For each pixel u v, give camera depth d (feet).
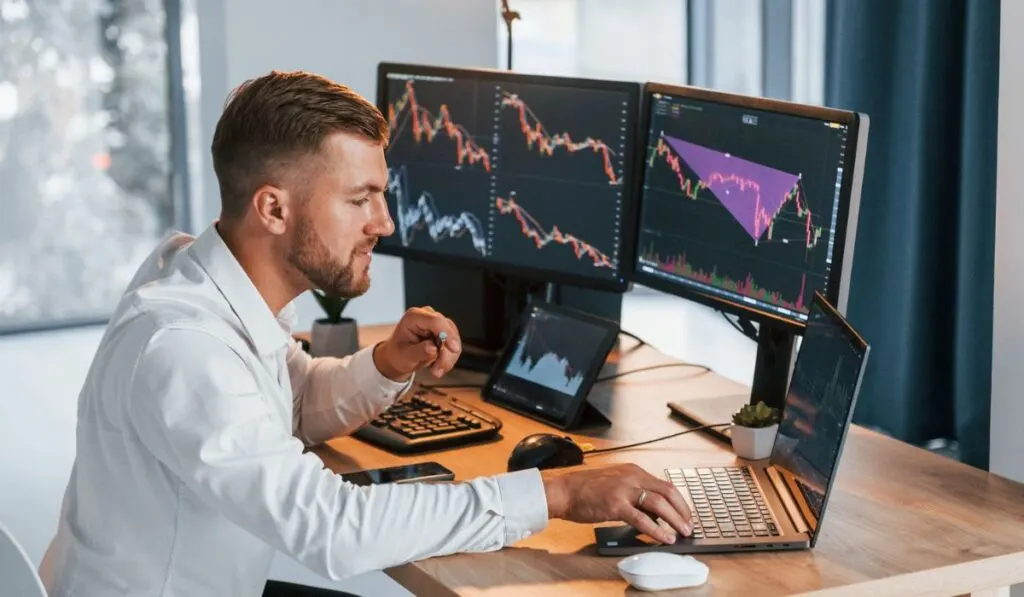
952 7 10.39
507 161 7.22
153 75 17.74
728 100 6.08
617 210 6.80
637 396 6.77
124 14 17.44
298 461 4.42
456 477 5.58
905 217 10.97
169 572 4.57
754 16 16.07
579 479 4.75
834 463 4.62
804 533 4.74
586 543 4.79
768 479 5.38
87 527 4.72
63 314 17.78
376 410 6.00
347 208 4.80
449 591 4.35
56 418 13.83
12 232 17.31
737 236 6.13
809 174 5.72
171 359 4.40
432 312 5.97
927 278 10.77
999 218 6.79
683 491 5.24
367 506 4.43
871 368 11.51
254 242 4.85
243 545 4.70
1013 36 6.62
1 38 16.84
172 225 18.16
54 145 17.35
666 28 17.70
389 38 14.19
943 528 4.90
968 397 9.74
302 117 4.66
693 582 4.32
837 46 11.42
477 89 7.28
